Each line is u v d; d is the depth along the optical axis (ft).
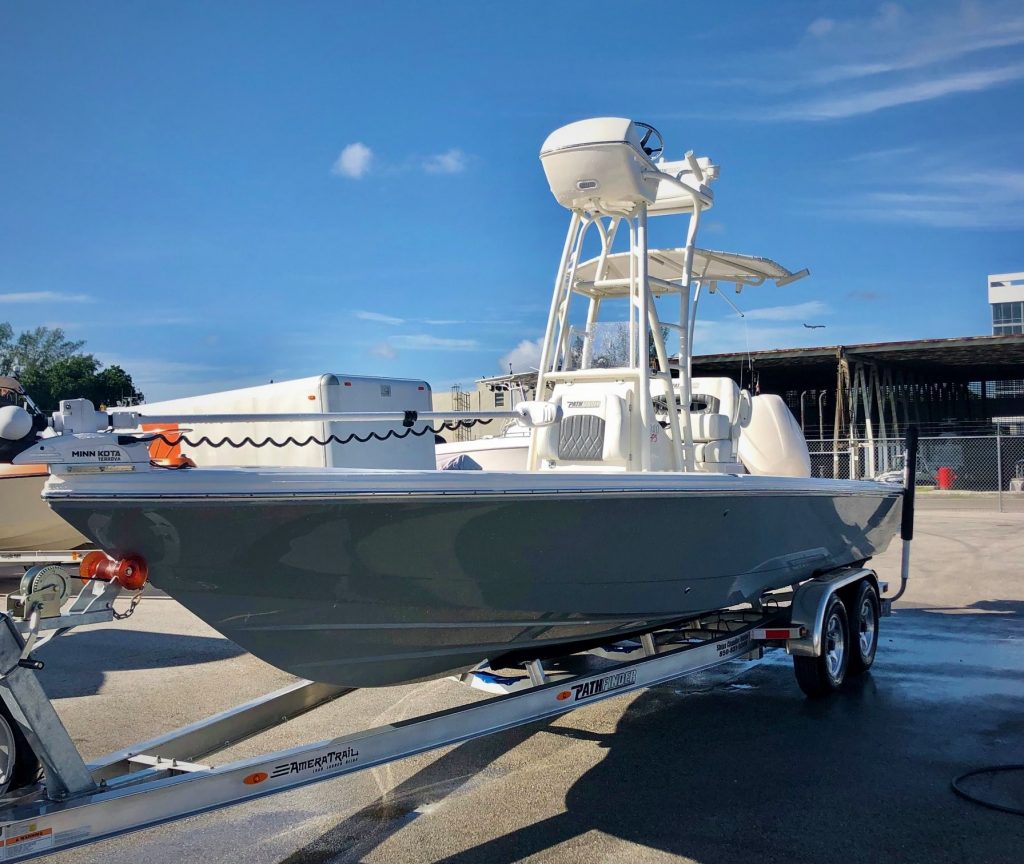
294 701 14.71
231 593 11.65
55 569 10.64
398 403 27.71
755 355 86.99
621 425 17.95
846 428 104.47
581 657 18.42
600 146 17.43
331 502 11.32
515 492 12.84
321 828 13.01
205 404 30.01
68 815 9.71
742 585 18.66
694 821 13.00
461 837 12.64
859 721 17.63
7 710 11.23
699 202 20.24
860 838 12.33
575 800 13.88
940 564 37.29
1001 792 13.84
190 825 13.14
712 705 18.97
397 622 13.19
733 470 20.99
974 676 20.89
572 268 19.51
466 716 12.88
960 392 137.18
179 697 19.80
